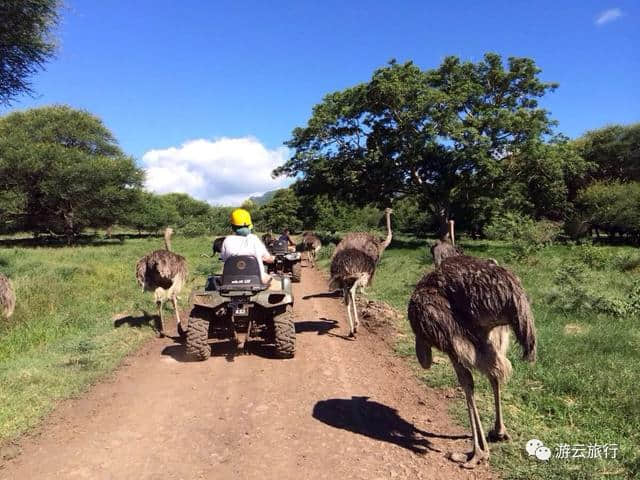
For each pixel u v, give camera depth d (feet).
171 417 17.92
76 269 54.03
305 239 78.74
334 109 114.01
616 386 18.03
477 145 100.83
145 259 30.17
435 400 18.99
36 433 16.74
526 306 12.37
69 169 132.87
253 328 25.12
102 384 21.59
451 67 115.03
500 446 14.75
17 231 156.76
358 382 21.29
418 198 124.36
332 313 36.55
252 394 20.08
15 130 148.46
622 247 98.84
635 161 147.23
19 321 32.37
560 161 108.68
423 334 14.11
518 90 116.47
